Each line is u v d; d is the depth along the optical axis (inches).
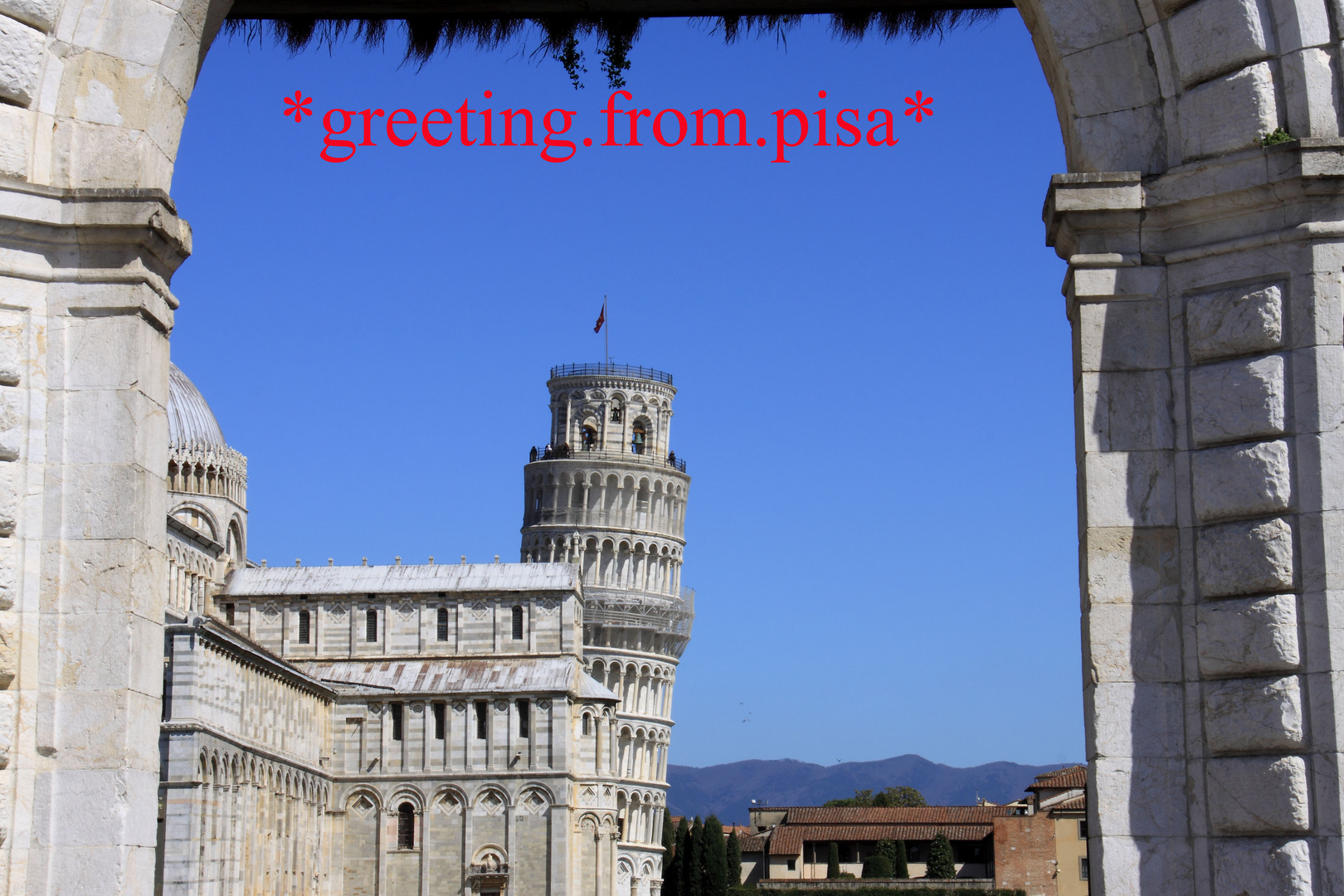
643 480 7342.5
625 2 1027.3
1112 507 789.2
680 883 6146.7
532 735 5036.9
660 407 7524.6
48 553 792.3
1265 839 737.0
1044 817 6594.5
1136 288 802.8
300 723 4790.8
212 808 3885.3
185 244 850.1
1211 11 797.9
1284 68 783.1
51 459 799.7
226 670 4082.2
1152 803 761.6
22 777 773.9
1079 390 815.1
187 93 869.8
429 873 4970.5
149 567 812.0
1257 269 775.7
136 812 785.6
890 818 7790.4
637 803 6860.2
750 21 1045.2
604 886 5113.2
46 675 783.1
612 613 7126.0
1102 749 770.8
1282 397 757.9
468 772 5022.1
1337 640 727.7
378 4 1026.7
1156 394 794.8
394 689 5123.0
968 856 7490.2
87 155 825.5
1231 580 761.0
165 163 856.9
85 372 807.1
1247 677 751.7
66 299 810.8
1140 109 823.7
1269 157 768.3
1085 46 831.7
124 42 835.4
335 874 4990.2
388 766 5059.1
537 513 7381.9
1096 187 802.8
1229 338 775.1
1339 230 757.9
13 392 794.2
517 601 5408.5
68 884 764.6
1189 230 802.2
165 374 846.5
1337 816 716.0
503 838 4982.8
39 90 818.8
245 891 4141.2
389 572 5531.5
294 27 1055.6
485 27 1056.8
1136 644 776.9
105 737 777.6
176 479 5270.7
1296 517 748.6
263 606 5403.5
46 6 816.9
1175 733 768.3
